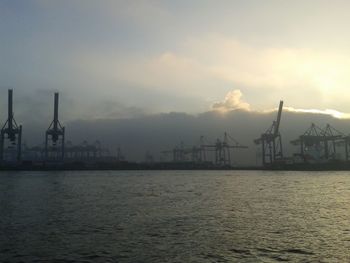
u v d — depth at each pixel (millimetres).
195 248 28953
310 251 28000
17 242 31109
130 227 38406
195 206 58812
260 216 46781
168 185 127062
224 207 57250
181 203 63969
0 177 198750
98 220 43531
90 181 157625
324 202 65000
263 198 73500
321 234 34469
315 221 42500
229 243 30641
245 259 25875
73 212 51312
